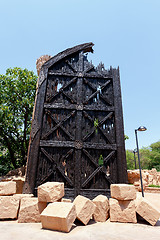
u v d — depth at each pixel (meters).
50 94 8.43
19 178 9.77
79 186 6.89
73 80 8.74
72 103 8.36
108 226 4.23
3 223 4.30
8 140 14.15
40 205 4.69
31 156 7.20
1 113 12.27
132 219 4.64
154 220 4.42
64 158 7.38
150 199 10.61
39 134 7.57
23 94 14.46
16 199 4.91
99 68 9.26
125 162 7.39
